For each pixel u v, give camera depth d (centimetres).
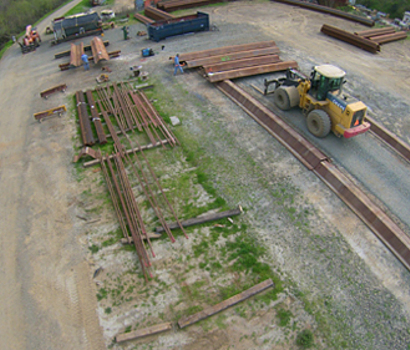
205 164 1199
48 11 3681
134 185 1123
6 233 977
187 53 1916
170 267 865
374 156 1187
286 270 848
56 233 970
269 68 1780
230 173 1153
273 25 2550
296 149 1220
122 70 1925
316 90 1273
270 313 762
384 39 2197
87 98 1634
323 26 2342
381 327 733
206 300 789
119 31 2609
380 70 1833
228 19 2709
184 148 1279
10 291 826
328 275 835
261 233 945
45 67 2102
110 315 770
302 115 1420
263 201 1043
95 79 1845
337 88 1207
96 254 907
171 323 748
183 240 931
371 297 787
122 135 1368
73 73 1958
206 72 1738
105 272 862
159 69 1905
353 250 890
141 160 1230
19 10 3331
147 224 980
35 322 761
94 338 729
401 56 2012
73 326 752
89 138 1320
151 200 1059
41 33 2880
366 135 1289
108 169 1198
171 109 1525
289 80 1439
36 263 889
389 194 1040
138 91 1664
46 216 1026
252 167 1173
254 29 2464
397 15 2681
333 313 759
